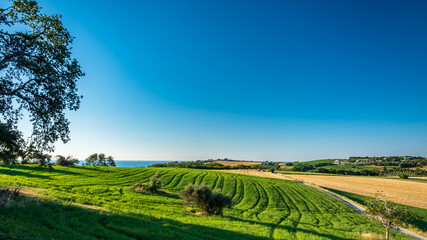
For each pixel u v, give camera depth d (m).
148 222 19.41
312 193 69.75
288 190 70.56
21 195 20.25
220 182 72.62
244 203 50.12
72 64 18.48
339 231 32.53
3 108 17.27
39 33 18.03
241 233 22.20
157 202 36.78
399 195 75.75
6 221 12.34
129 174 69.88
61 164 75.56
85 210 19.61
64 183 42.00
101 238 13.23
